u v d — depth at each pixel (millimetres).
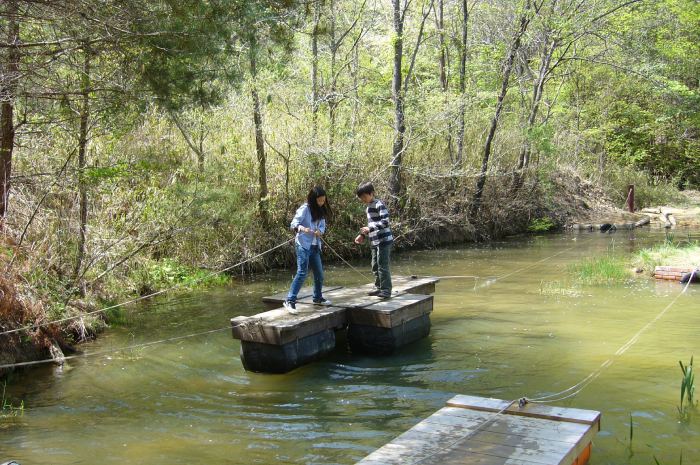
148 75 9734
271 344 7891
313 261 8992
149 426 6316
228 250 15766
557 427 4984
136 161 12164
